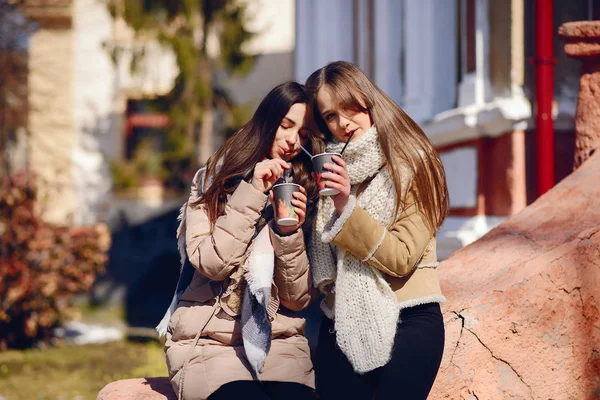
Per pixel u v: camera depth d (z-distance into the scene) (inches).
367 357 97.1
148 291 570.6
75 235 410.9
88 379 314.5
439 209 102.0
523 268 123.6
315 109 108.8
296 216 100.8
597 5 219.9
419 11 300.5
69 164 597.6
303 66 443.5
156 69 653.9
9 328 396.8
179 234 113.8
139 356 370.3
